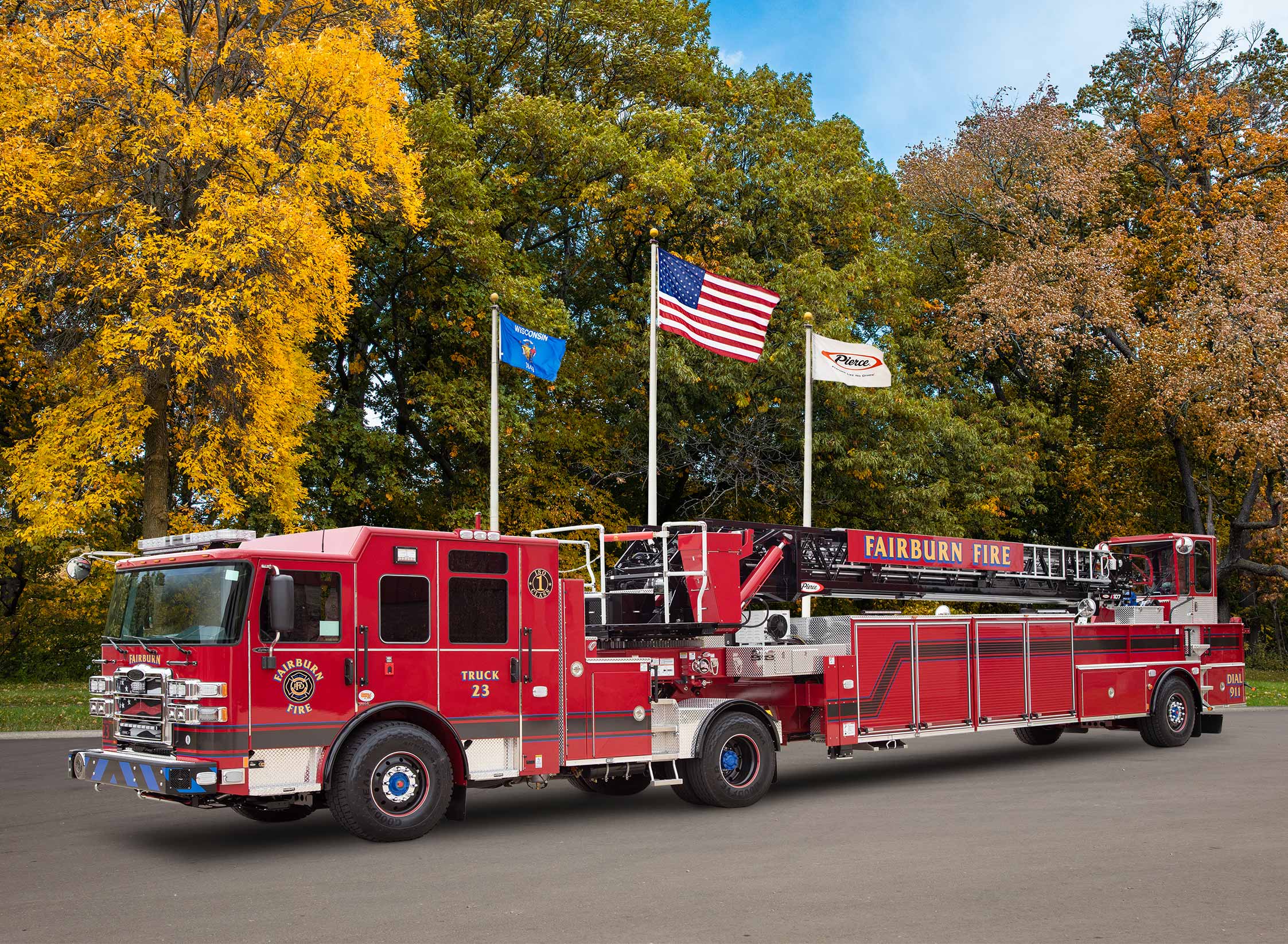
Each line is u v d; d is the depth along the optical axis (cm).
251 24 2253
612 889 758
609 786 1243
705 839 954
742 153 3061
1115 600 1730
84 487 2061
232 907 718
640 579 1279
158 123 1916
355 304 2147
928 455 3050
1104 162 3675
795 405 2789
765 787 1165
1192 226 3766
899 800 1180
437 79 2973
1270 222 3603
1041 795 1198
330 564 919
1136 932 640
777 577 1366
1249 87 3962
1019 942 620
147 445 2164
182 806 1144
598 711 1062
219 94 2156
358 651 923
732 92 3206
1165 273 3784
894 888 754
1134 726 1695
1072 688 1552
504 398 2612
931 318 3950
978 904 707
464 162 2627
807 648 1253
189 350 1859
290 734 884
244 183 2038
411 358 2880
